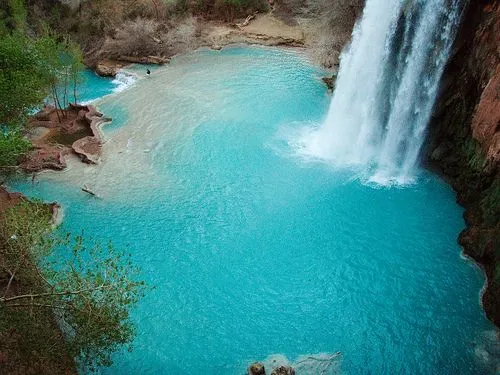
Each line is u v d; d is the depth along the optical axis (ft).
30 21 144.15
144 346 61.46
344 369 58.54
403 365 59.06
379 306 67.05
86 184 90.58
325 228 80.53
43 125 110.93
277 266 73.67
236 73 132.67
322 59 134.72
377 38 95.55
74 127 110.73
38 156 97.45
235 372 58.29
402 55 91.66
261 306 67.26
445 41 84.64
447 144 89.30
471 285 69.82
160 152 99.76
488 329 63.41
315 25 148.36
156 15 152.35
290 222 81.87
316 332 63.41
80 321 48.26
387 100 96.12
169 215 83.30
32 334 49.52
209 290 69.67
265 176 92.48
